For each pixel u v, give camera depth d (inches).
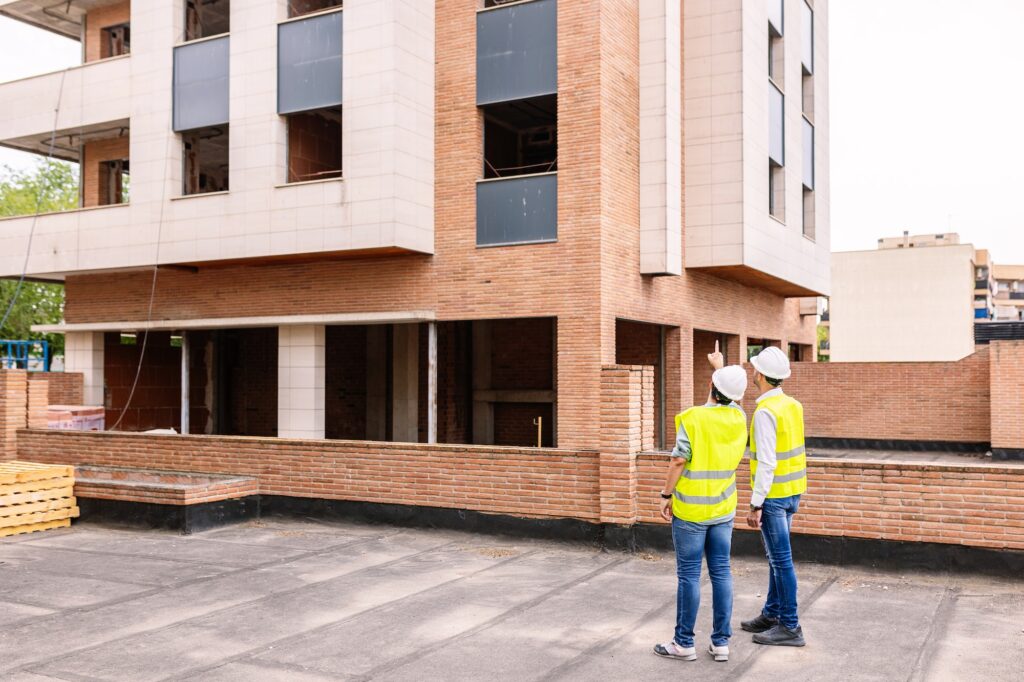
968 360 922.1
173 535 459.8
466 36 642.8
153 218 709.3
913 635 277.9
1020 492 332.5
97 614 312.3
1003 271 4694.9
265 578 363.3
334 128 726.5
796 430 273.9
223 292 733.3
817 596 325.7
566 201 601.6
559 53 609.3
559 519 419.5
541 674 246.1
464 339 845.2
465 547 421.1
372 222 613.9
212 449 522.0
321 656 263.6
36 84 795.4
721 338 871.1
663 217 649.0
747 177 714.2
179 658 263.1
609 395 402.9
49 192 1589.6
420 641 277.4
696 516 253.9
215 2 773.3
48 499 482.6
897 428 950.4
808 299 1169.4
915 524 349.7
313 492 486.3
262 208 657.6
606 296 594.6
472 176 635.5
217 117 686.5
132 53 729.0
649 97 657.0
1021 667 247.1
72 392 799.7
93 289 807.7
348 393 861.8
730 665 251.6
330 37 637.9
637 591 337.4
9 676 248.8
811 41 966.4
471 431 850.8
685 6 726.5
